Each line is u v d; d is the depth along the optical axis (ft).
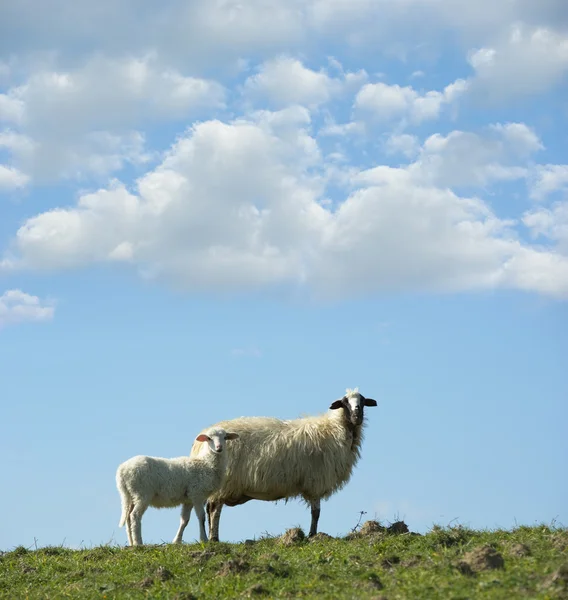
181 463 53.62
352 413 56.13
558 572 30.32
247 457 55.98
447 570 33.63
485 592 29.63
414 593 30.66
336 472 56.70
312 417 58.34
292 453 55.83
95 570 43.21
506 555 36.86
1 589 41.24
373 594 31.45
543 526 44.86
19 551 50.67
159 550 46.37
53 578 42.68
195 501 53.47
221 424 57.77
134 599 35.99
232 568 38.68
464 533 43.55
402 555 39.78
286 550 44.21
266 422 57.67
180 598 34.50
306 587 34.40
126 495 52.42
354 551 41.68
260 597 33.76
